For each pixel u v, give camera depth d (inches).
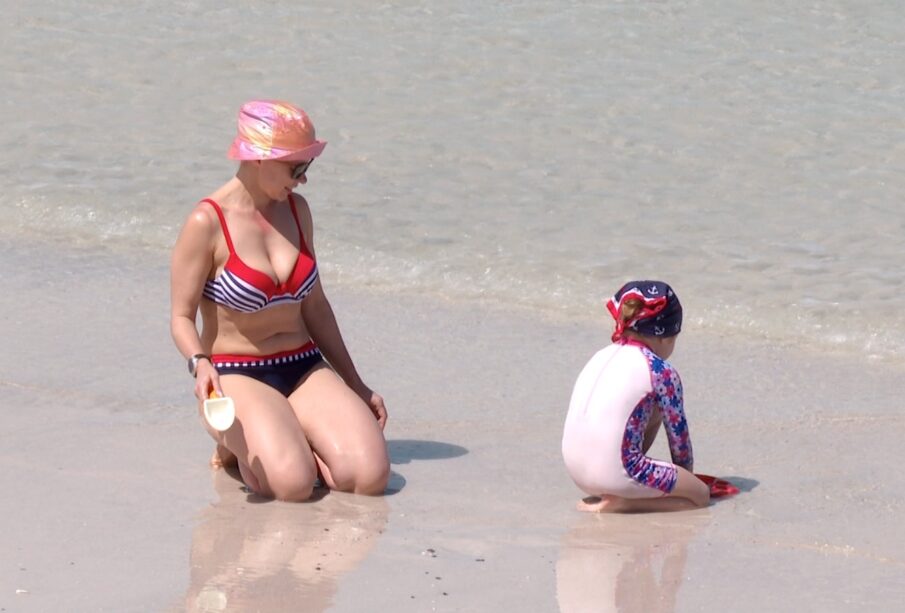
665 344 652.7
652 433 657.6
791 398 799.7
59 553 568.1
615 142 1346.0
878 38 1683.1
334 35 1696.6
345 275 1033.5
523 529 610.2
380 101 1462.8
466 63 1590.8
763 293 988.6
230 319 684.1
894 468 685.9
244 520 613.6
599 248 1083.9
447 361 860.6
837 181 1239.5
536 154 1310.3
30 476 660.1
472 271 1039.0
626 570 561.6
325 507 635.5
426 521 618.8
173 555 569.0
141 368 824.9
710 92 1496.1
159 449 705.0
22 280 1002.1
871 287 996.6
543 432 745.0
